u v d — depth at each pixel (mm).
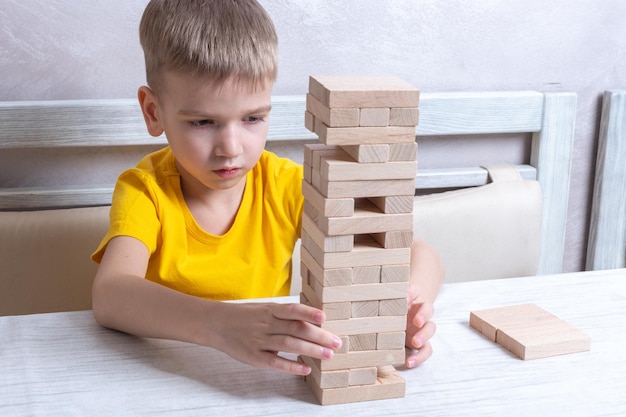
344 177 648
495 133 1524
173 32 951
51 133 1256
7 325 839
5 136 1235
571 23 1522
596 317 887
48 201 1289
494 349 811
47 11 1257
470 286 974
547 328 828
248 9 998
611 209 1602
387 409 693
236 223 1138
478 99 1444
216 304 777
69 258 1242
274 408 690
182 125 978
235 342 737
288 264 1236
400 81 684
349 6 1396
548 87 1547
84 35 1283
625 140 1566
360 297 682
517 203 1432
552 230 1564
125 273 894
